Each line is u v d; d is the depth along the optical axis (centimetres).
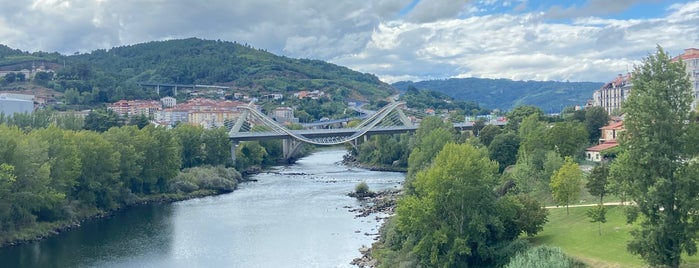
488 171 7662
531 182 10675
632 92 5897
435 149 15475
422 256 7488
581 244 6988
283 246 9850
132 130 15938
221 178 16900
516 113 19562
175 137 18000
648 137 5656
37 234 10569
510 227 7544
